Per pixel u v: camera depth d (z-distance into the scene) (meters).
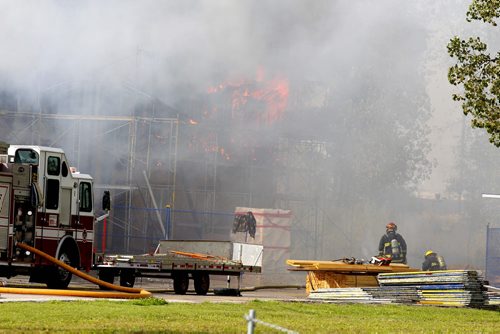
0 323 26.50
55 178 46.59
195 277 51.06
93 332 24.56
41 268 46.25
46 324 26.70
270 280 71.62
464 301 45.75
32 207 45.12
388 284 48.56
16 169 44.34
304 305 40.66
